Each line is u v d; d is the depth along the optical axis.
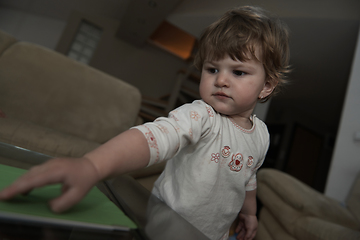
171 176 0.57
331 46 3.53
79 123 1.31
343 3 3.01
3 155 0.39
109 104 1.46
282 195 1.18
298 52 3.89
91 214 0.24
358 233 0.73
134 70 6.14
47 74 1.30
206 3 3.99
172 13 4.21
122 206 0.29
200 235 0.24
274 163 6.41
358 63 2.26
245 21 0.55
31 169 0.21
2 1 6.37
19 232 0.16
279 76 0.62
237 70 0.52
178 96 5.59
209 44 0.55
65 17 6.47
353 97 2.18
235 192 0.58
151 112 5.10
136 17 4.67
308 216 1.02
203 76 0.56
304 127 6.86
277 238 1.12
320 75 4.46
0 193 0.19
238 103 0.52
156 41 6.57
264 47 0.54
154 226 0.24
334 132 7.38
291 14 3.11
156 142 0.35
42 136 0.96
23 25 6.49
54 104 1.27
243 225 0.76
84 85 1.41
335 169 2.08
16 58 1.25
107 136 1.38
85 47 5.97
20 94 1.19
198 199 0.51
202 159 0.51
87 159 0.26
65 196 0.21
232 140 0.56
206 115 0.50
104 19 6.00
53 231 0.18
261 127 0.68
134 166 0.31
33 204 0.21
